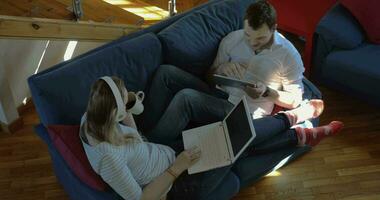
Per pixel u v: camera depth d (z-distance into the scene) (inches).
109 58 86.4
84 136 70.7
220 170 82.5
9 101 107.7
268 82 91.4
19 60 109.9
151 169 77.6
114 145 70.0
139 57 89.6
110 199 74.6
